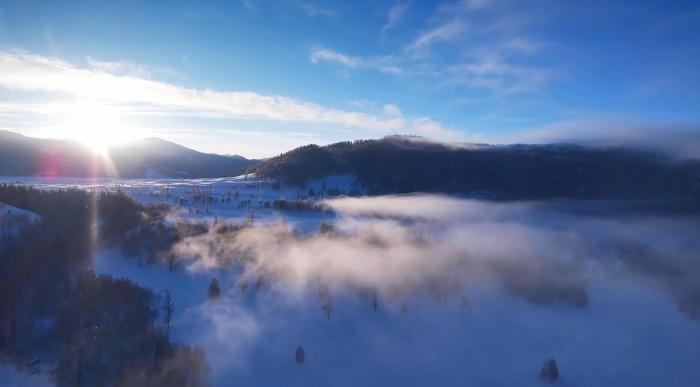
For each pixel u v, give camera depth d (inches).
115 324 4512.8
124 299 4840.1
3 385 3855.8
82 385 3914.9
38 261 5137.8
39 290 4790.8
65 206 6752.0
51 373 3996.1
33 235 5595.5
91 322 4480.8
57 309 4628.4
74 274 5231.3
